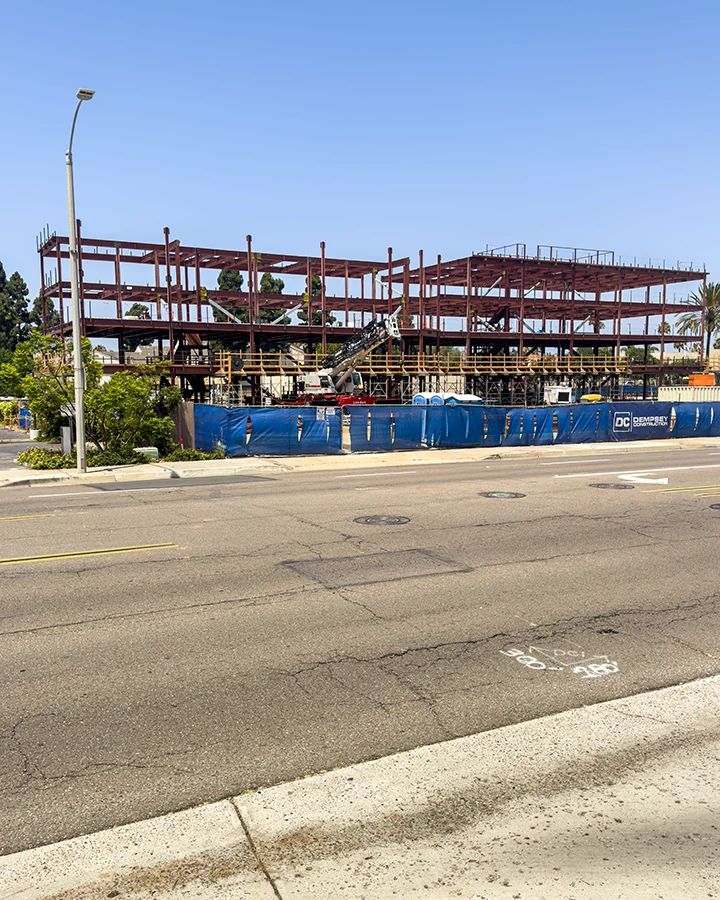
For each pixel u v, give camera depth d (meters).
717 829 4.07
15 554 10.47
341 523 12.85
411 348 56.19
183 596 8.39
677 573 9.46
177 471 21.06
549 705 5.62
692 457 26.52
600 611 7.90
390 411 27.77
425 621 7.54
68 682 6.02
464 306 64.31
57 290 46.97
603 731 5.20
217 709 5.53
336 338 59.34
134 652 6.67
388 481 19.17
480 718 5.40
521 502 15.26
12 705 5.61
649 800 4.35
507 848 3.89
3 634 7.15
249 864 3.76
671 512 13.96
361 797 4.36
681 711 5.53
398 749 4.94
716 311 82.62
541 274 58.22
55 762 4.77
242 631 7.22
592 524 12.72
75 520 13.27
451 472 21.44
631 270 57.69
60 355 25.62
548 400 56.75
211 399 47.84
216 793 4.41
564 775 4.62
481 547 10.91
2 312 100.75
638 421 34.25
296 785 4.49
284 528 12.41
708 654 6.69
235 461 23.91
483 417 29.61
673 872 3.69
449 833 4.02
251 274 47.22
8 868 3.74
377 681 6.04
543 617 7.68
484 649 6.77
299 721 5.33
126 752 4.90
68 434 22.94
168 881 3.64
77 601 8.20
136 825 4.09
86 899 3.52
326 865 3.75
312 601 8.21
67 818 4.16
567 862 3.78
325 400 43.56
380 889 3.57
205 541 11.34
